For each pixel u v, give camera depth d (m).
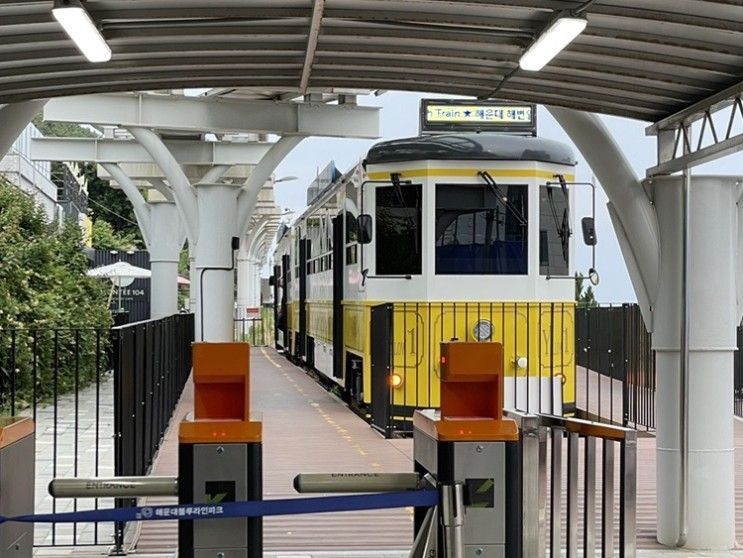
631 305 15.73
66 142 20.47
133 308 35.69
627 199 7.70
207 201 16.11
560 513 6.23
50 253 19.20
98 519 4.87
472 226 13.02
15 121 8.12
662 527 7.66
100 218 64.38
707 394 7.59
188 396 18.92
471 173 13.02
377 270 13.34
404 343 13.02
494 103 14.00
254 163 19.89
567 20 5.57
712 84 7.04
